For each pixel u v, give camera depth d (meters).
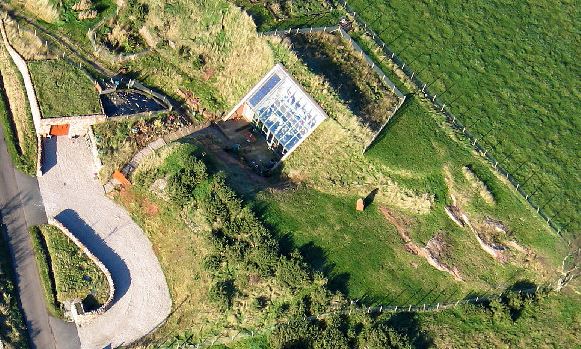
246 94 75.00
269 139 75.06
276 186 72.06
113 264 70.00
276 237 68.38
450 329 65.25
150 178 72.50
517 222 70.06
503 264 68.38
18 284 68.50
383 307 65.88
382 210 71.06
